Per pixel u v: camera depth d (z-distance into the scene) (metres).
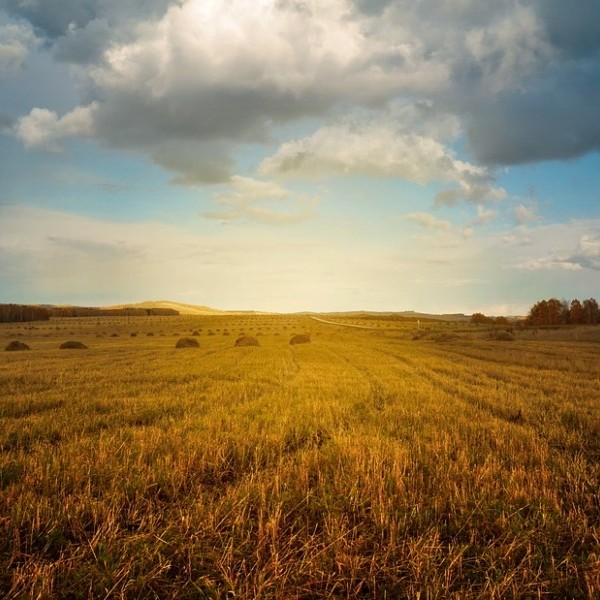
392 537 4.64
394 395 14.93
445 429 9.73
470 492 5.93
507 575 4.12
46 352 38.19
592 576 4.07
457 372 21.44
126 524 5.18
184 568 4.32
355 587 4.09
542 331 68.44
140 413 11.31
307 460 7.23
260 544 4.57
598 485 6.29
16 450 8.11
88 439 8.49
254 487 5.95
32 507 5.29
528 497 5.74
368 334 76.88
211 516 5.07
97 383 17.44
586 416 10.68
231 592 3.89
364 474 6.46
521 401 13.19
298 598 3.97
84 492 5.91
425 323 127.62
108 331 89.31
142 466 6.73
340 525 5.00
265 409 12.00
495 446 8.48
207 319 155.75
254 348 44.16
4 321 133.00
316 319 158.88
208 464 7.05
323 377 20.17
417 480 6.39
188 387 16.50
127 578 4.14
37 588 3.88
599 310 99.19
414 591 3.92
